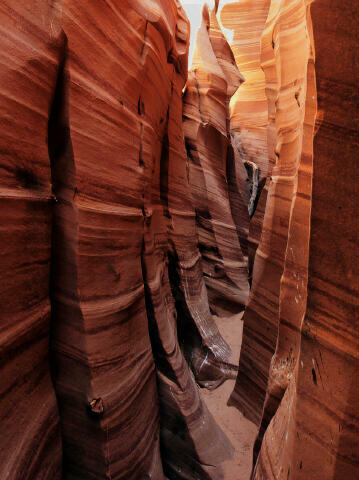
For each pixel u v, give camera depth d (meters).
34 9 2.20
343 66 1.72
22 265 2.23
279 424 2.32
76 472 2.80
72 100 2.55
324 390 1.83
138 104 3.72
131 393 3.14
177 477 3.63
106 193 3.02
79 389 2.72
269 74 5.25
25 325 2.26
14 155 2.13
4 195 2.02
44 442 2.43
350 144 1.71
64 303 2.69
